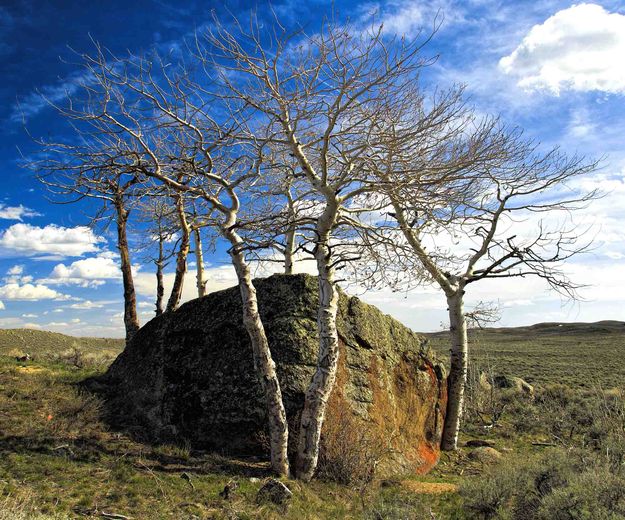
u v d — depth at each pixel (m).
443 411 13.95
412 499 8.63
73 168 9.20
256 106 9.32
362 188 9.13
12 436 9.02
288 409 10.39
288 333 11.15
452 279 13.95
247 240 9.63
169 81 9.12
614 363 42.34
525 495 7.60
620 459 8.95
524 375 34.97
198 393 10.97
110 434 10.20
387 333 13.02
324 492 8.84
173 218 13.58
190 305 12.50
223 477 8.72
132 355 13.10
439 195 8.78
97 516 6.73
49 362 16.50
